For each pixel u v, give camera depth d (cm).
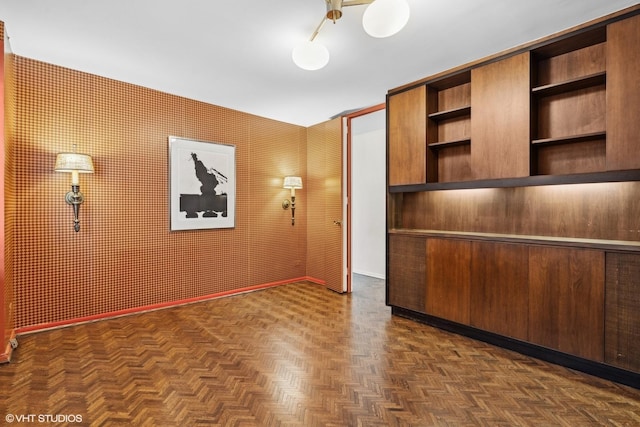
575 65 263
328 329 323
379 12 196
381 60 321
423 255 336
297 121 516
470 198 332
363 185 606
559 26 262
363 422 183
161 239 386
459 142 317
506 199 307
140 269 370
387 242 371
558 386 220
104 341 289
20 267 295
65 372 234
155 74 343
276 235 501
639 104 213
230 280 449
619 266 220
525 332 264
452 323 315
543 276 255
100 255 342
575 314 239
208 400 202
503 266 278
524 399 205
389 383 223
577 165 262
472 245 298
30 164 299
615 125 222
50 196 311
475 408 196
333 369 242
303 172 534
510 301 273
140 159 369
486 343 291
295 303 412
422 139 336
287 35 273
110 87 347
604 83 248
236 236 455
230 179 446
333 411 192
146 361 252
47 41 275
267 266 490
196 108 416
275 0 226
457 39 282
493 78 283
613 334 222
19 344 279
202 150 419
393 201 374
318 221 514
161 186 386
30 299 302
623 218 246
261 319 351
